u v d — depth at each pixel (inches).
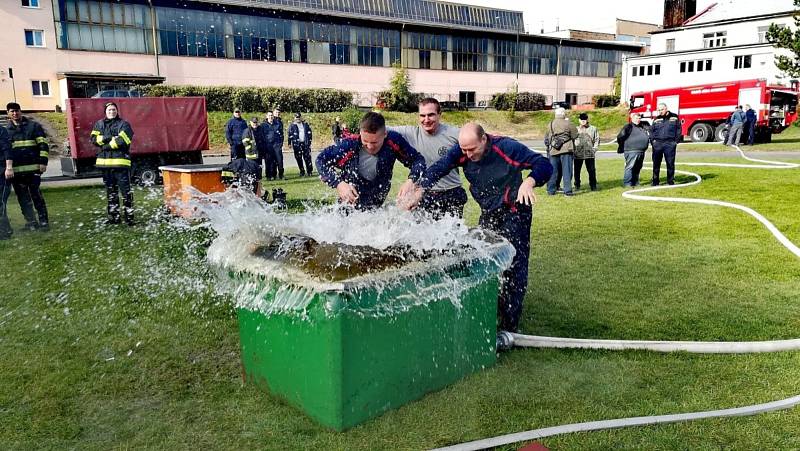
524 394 117.6
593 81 2078.0
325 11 1489.9
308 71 1498.5
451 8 1930.4
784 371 124.7
